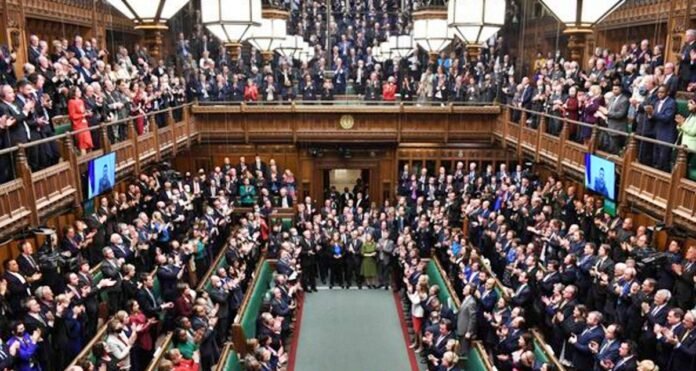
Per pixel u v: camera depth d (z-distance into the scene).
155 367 10.01
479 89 20.83
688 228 8.99
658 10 14.89
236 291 14.02
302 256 18.05
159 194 16.22
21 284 9.02
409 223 19.70
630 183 10.81
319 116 20.92
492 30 10.58
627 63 13.48
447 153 22.55
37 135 9.63
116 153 12.86
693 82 10.38
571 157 13.71
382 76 23.64
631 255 10.53
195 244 14.73
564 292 11.17
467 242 16.34
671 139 9.85
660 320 9.12
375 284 18.83
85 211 11.91
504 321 11.87
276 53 24.08
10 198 8.49
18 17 12.80
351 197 22.83
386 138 21.14
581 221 13.95
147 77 16.64
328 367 13.86
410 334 15.55
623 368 8.84
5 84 9.08
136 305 10.79
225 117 20.75
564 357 11.05
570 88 13.91
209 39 24.11
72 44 13.06
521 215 16.17
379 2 27.94
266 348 11.40
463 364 12.48
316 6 27.91
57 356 9.28
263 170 21.44
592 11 7.60
